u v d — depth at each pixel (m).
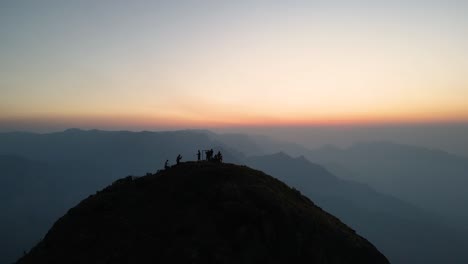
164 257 27.22
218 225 30.97
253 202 33.81
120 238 29.72
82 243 29.61
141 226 31.23
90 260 27.41
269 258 29.41
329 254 31.30
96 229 31.53
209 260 27.27
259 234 30.61
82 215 34.47
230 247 28.88
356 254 32.28
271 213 32.81
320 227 33.81
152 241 28.97
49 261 28.14
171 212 33.03
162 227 30.83
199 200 34.69
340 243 32.81
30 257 29.94
